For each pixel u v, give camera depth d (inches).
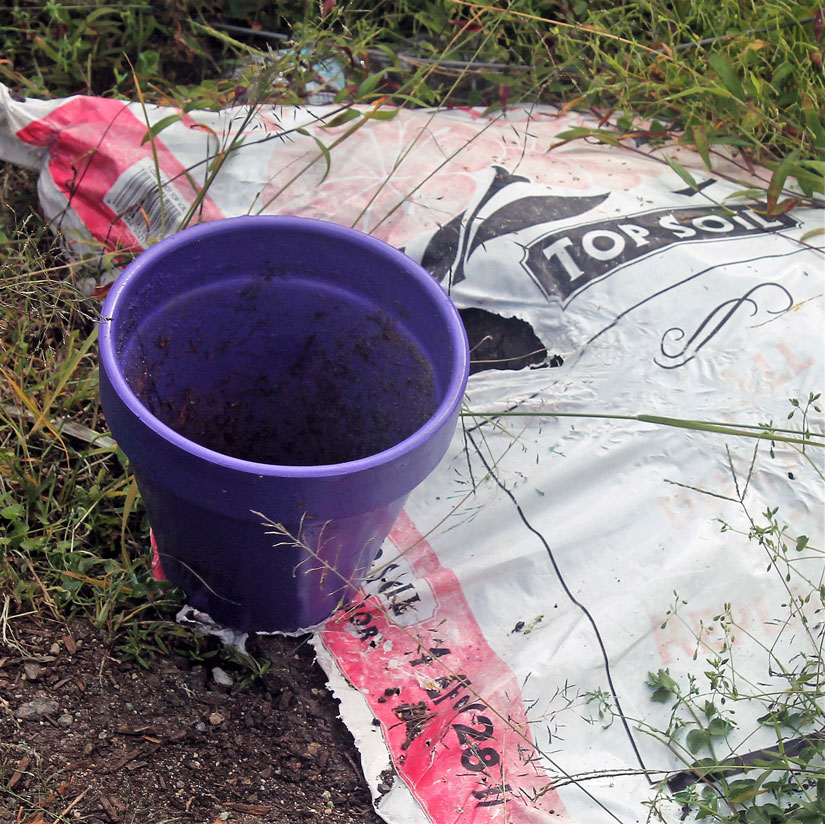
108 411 42.8
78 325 61.7
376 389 54.1
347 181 61.8
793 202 62.7
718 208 62.9
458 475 56.9
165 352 49.9
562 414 55.8
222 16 76.5
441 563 54.7
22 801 43.2
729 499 52.9
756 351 55.4
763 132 69.1
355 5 76.4
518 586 53.4
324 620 53.3
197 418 55.5
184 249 47.3
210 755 47.6
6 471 52.4
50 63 74.7
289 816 46.2
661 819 44.4
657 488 54.0
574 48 72.7
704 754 48.1
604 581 52.4
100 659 49.4
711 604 51.4
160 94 69.7
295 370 55.4
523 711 49.7
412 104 71.4
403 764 48.3
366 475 41.8
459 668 51.6
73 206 62.0
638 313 57.2
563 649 50.8
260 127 62.7
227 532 44.9
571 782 46.9
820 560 51.1
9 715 46.0
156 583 52.5
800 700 48.5
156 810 44.8
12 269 56.8
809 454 52.9
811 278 57.6
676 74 70.7
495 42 73.5
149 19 73.8
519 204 60.7
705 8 73.9
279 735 49.1
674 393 55.6
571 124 70.2
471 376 58.6
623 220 60.7
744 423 54.1
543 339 58.4
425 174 62.0
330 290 51.3
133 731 47.3
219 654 51.9
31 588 49.6
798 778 46.6
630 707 49.5
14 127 61.1
